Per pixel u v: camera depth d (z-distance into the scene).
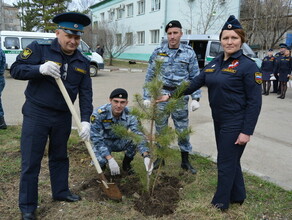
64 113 2.46
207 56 11.16
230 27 2.35
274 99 9.17
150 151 2.74
